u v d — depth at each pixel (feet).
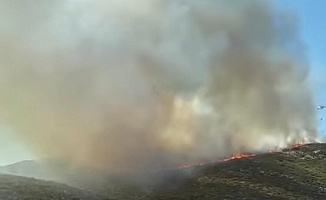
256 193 332.39
